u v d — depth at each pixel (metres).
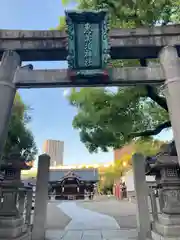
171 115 4.38
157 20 6.16
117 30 5.07
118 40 5.00
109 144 8.13
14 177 6.46
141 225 6.50
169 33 4.99
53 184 37.19
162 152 6.48
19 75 4.63
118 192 31.06
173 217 5.60
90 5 6.52
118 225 10.49
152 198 6.73
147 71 4.69
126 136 7.93
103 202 24.89
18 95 10.08
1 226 5.73
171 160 6.20
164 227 5.50
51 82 4.56
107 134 7.73
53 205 22.11
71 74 4.46
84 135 8.28
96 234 8.37
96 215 14.21
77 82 4.57
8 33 4.98
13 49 4.92
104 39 4.55
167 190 5.96
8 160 6.55
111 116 7.03
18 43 4.96
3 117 4.34
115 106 7.00
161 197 6.27
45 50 4.99
